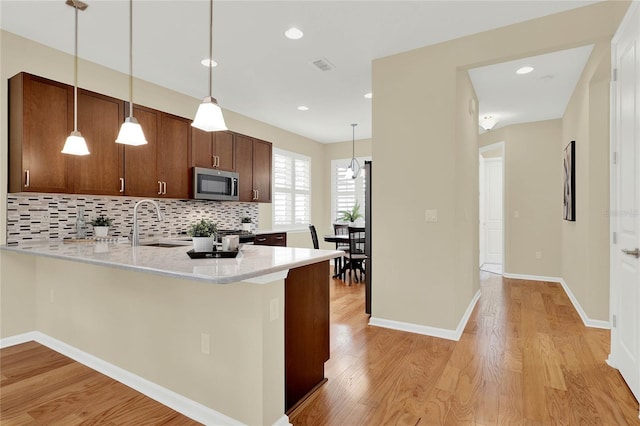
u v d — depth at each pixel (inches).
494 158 301.4
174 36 117.9
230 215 202.8
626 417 75.9
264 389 68.7
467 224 147.9
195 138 164.2
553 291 194.4
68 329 109.2
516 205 231.5
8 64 113.4
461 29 113.6
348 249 237.9
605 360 104.3
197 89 167.6
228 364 72.7
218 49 127.3
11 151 112.3
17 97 109.9
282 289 74.1
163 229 164.2
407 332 128.2
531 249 227.5
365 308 154.6
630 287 86.8
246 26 111.8
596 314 135.7
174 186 153.9
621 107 91.5
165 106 164.6
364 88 167.5
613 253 99.2
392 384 90.7
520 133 228.8
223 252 81.5
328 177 298.0
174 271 63.6
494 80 153.7
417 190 126.9
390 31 114.8
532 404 81.0
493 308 161.2
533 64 137.3
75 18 105.0
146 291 86.7
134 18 107.0
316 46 125.2
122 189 133.5
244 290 70.2
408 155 128.5
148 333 86.4
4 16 105.3
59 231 128.0
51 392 87.8
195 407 77.7
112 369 94.9
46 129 112.9
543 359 105.1
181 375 80.2
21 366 102.1
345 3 99.4
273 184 240.7
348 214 260.2
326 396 85.1
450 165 120.8
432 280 124.4
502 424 73.7
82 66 133.8
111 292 95.2
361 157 282.5
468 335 125.7
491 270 263.4
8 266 116.4
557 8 101.7
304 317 84.7
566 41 102.7
